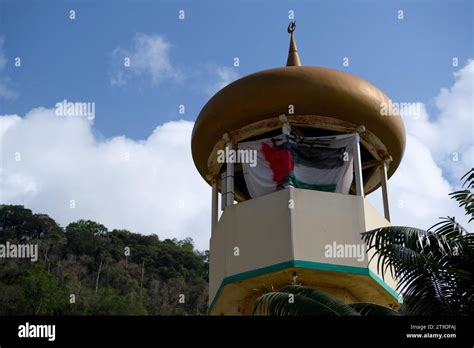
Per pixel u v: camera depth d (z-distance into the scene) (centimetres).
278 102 1983
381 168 2159
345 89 1998
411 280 1209
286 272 1802
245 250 1888
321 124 2020
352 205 1920
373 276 1831
